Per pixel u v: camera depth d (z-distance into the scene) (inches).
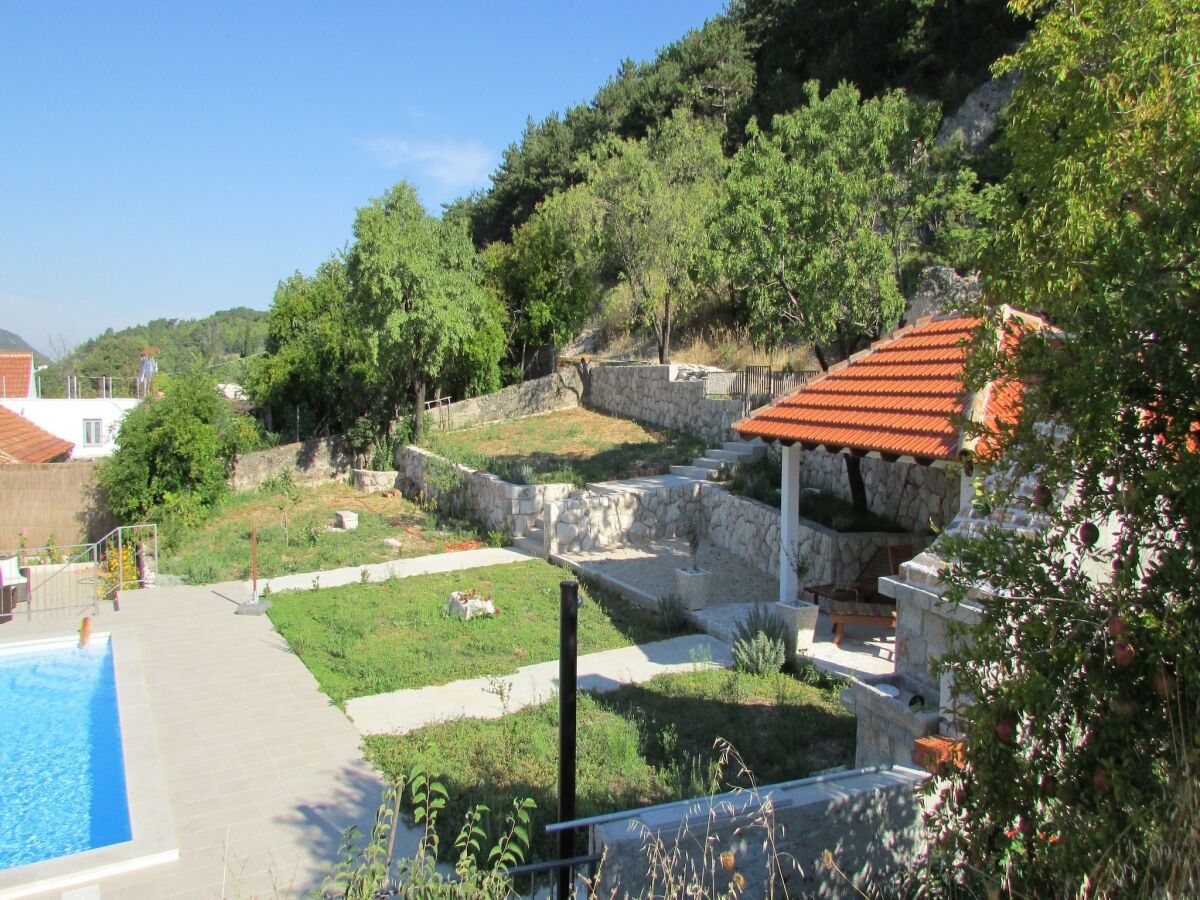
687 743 330.6
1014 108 329.4
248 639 497.7
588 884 171.8
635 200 988.6
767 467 718.5
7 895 243.3
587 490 735.1
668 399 949.2
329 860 260.1
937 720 244.2
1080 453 139.9
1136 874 121.5
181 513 812.0
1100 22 283.9
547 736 337.4
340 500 918.4
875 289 623.5
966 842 153.0
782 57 1644.9
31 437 1137.4
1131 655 125.0
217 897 243.6
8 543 868.0
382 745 343.0
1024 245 248.4
